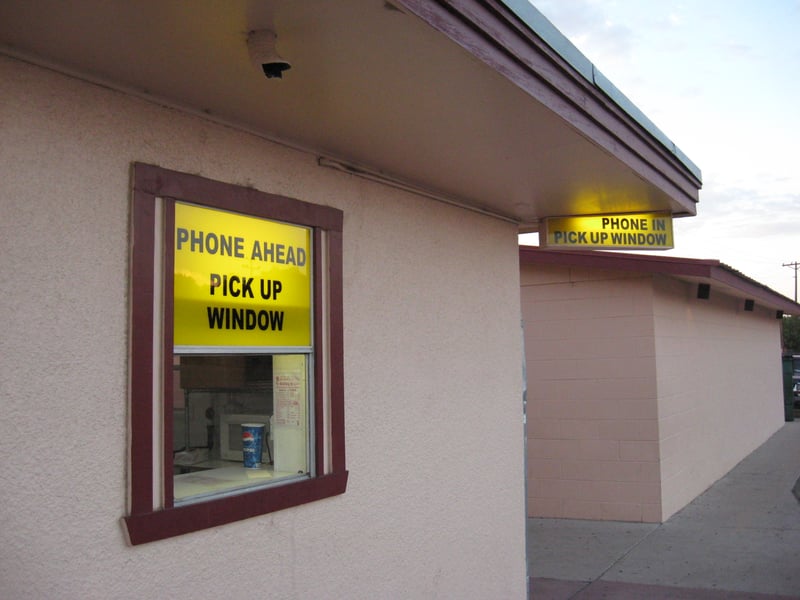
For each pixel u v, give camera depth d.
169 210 3.87
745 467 15.10
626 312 10.62
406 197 5.61
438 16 3.24
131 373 3.63
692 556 8.73
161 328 3.80
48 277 3.35
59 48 3.28
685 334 12.06
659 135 5.78
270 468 4.61
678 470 11.25
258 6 3.00
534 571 8.33
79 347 3.45
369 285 5.18
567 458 10.83
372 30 3.24
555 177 5.60
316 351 4.73
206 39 3.25
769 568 8.18
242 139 4.34
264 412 4.59
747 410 17.23
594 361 10.77
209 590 3.94
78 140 3.51
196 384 4.17
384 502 5.16
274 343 4.48
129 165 3.72
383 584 5.09
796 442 19.09
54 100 3.42
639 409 10.50
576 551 9.08
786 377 25.48
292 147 4.64
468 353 6.18
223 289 4.20
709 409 13.35
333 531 4.73
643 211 6.86
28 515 3.22
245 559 4.14
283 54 3.46
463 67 3.63
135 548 3.61
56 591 3.30
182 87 3.76
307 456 4.70
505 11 3.67
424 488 5.55
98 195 3.57
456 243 6.15
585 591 7.61
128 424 3.62
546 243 7.06
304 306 4.71
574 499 10.76
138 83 3.69
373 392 5.14
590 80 4.59
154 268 3.79
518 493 6.77
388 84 3.81
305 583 4.50
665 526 10.16
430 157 5.05
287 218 4.56
